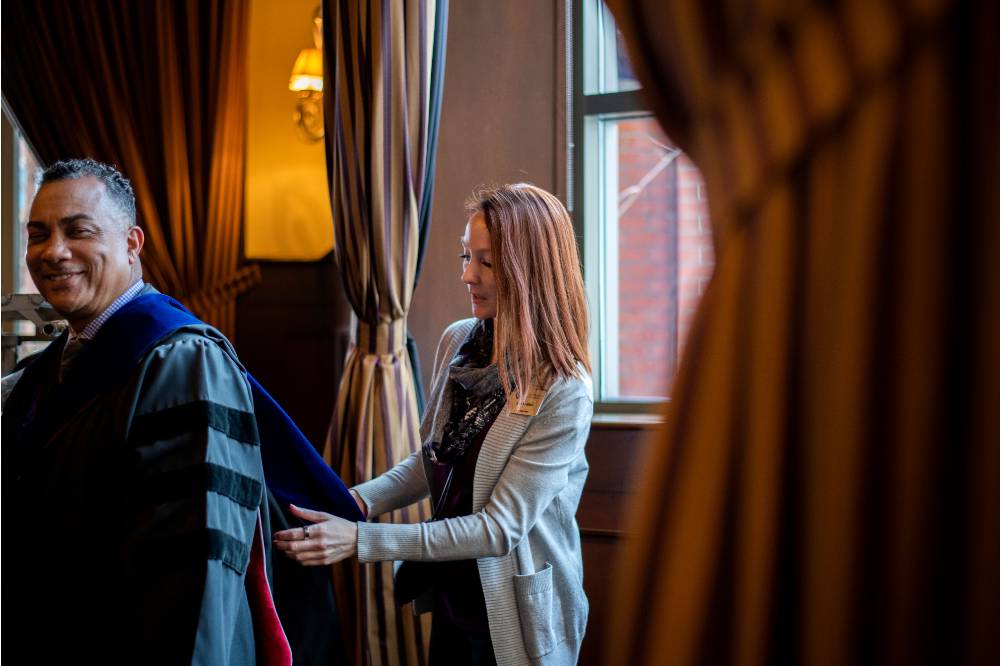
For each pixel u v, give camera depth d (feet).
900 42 1.32
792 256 1.40
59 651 4.77
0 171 13.12
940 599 1.35
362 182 8.38
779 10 1.40
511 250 5.56
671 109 1.56
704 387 1.50
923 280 1.34
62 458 4.91
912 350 1.35
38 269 5.26
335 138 8.59
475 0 10.41
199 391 4.94
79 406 5.02
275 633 5.50
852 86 1.34
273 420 6.01
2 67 11.95
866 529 1.38
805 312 1.40
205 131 12.49
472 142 10.41
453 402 5.91
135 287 5.51
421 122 8.55
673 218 10.45
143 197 12.32
